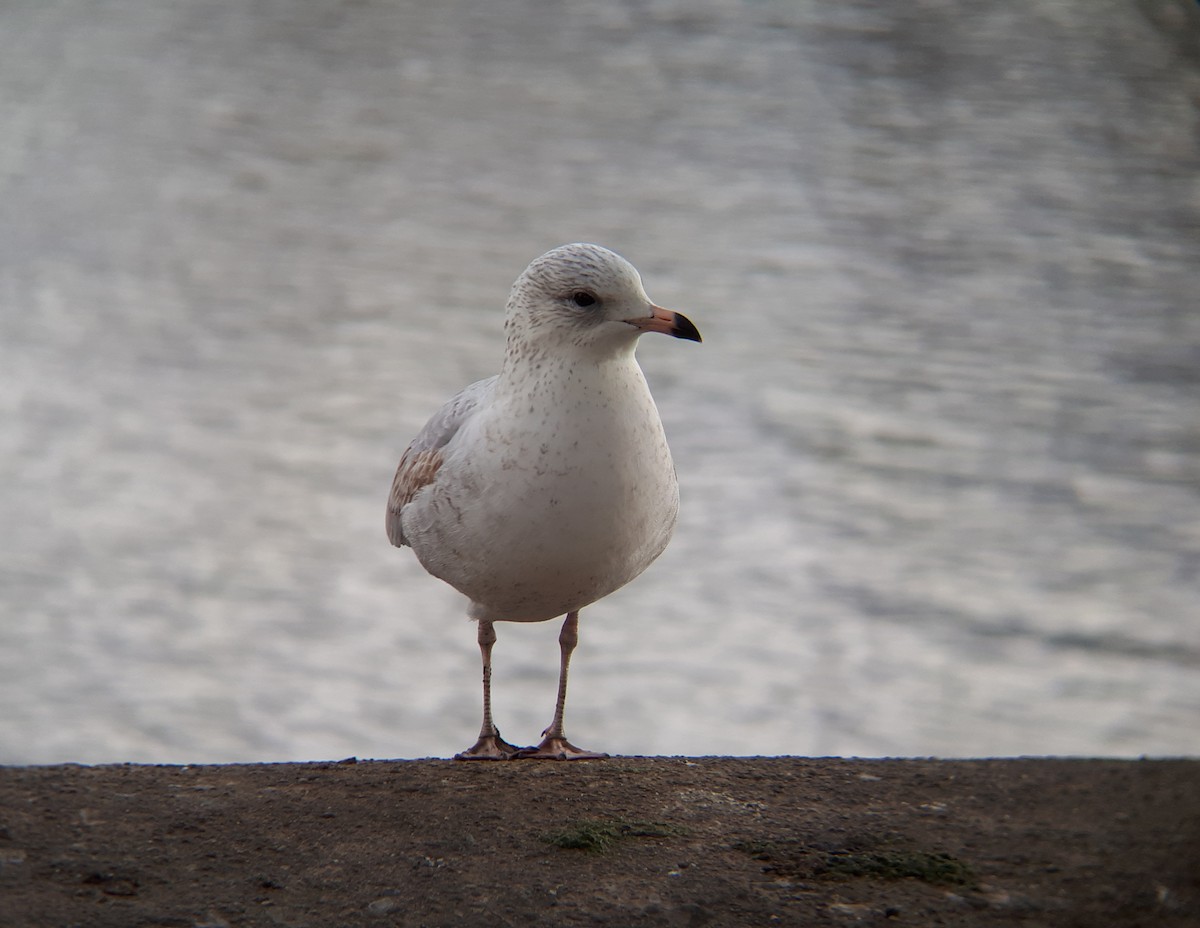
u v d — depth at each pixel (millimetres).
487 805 6406
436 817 6254
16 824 6105
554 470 6621
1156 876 5703
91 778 6734
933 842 6043
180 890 5535
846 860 5801
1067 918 5379
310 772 6906
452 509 6898
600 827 6098
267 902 5441
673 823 6203
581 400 6621
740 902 5461
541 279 6609
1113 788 6723
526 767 7031
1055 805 6504
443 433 7273
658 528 6969
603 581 6988
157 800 6441
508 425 6695
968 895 5543
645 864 5766
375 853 5859
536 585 6953
